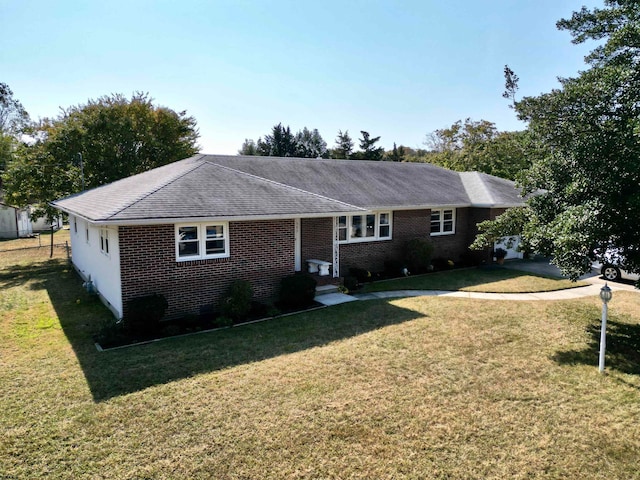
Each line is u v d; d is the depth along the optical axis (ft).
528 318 34.14
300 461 15.14
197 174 40.47
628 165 23.22
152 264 31.94
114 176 77.77
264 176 54.39
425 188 64.80
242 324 32.55
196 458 15.28
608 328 31.50
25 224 112.47
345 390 20.79
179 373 22.90
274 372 23.02
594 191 25.08
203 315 34.65
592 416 18.57
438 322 32.86
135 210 30.12
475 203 62.80
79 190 70.49
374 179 63.46
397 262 54.49
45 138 84.79
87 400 19.74
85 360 24.94
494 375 22.79
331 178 59.21
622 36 25.34
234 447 15.96
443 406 19.25
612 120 26.58
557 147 29.71
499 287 46.52
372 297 41.86
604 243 26.04
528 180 30.30
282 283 37.86
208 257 34.73
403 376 22.53
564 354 26.08
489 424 17.74
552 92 29.84
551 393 20.74
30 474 14.33
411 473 14.53
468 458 15.40
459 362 24.58
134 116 86.22
